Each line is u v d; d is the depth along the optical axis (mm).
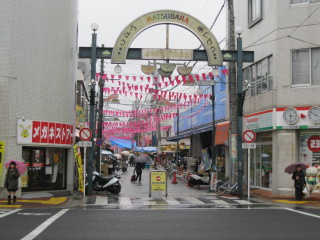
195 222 12648
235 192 21469
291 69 21172
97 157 31969
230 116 22484
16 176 17453
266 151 23312
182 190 24625
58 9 21328
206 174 27188
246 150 26422
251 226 11930
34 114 19906
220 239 10055
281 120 21031
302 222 12719
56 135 20953
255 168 24922
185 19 21297
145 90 23734
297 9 21156
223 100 30500
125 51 21016
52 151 21469
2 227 11602
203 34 21359
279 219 13336
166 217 13719
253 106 24156
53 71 20953
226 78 29188
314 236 10469
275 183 21156
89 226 11828
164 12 21250
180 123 46438
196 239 10047
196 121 38250
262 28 23219
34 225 11969
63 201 18484
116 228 11516
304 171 21000
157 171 20734
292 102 20969
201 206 17031
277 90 21328
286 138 21016
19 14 19375
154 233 10789
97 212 15039
